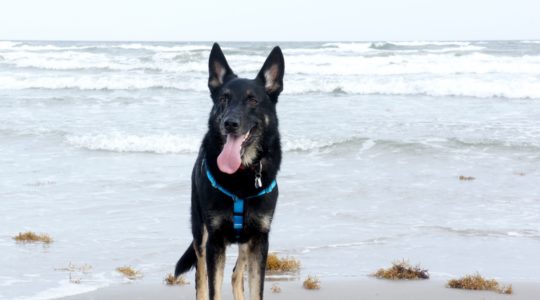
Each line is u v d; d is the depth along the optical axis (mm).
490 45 51375
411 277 7551
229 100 5785
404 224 10312
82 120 21203
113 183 13320
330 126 19438
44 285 7148
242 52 42344
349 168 14750
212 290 5789
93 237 9414
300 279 7520
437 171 14406
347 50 46219
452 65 34094
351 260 8383
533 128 18875
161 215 10766
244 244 6020
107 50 48500
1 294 6777
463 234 9734
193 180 6492
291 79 30188
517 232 9844
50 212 10945
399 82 28219
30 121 21141
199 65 36094
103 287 7078
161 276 7621
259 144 5742
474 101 24938
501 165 14875
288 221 10484
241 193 5660
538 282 7371
